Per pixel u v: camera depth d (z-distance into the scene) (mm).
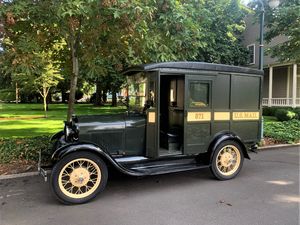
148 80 5223
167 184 5219
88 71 7785
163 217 3818
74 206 4215
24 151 6559
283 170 6172
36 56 6223
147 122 5188
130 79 5914
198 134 5402
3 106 27922
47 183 5176
